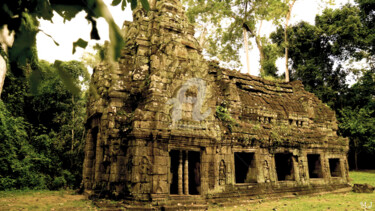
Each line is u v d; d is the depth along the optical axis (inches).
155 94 412.8
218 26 1005.2
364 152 1117.7
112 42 50.0
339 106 1158.3
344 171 648.4
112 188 401.1
